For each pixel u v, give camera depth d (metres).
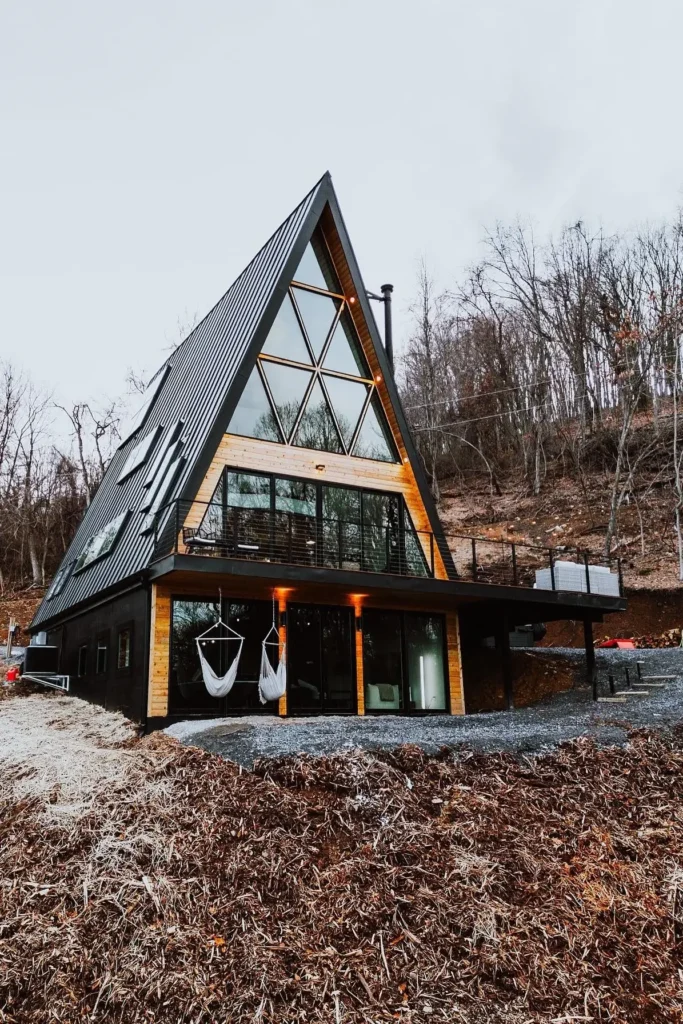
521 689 18.70
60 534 44.69
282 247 17.30
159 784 8.60
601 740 11.07
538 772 9.62
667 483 32.69
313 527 15.90
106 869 6.87
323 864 7.11
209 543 13.18
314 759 9.04
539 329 40.59
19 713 16.50
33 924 6.18
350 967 5.86
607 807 8.95
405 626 16.84
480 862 7.30
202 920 6.25
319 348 17.23
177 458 15.78
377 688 16.11
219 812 7.82
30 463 47.34
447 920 6.48
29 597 36.66
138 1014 5.31
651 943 6.67
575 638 25.58
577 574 17.52
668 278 37.72
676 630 23.09
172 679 13.52
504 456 43.78
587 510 33.22
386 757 9.31
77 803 8.21
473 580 16.44
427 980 5.84
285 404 16.33
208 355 18.59
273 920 6.31
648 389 40.81
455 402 46.50
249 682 14.46
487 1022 5.51
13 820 8.08
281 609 15.17
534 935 6.48
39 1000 5.43
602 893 7.21
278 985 5.60
